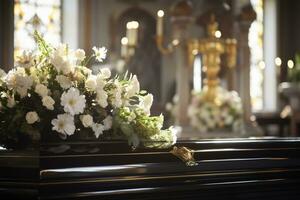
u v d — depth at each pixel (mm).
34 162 2117
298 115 10047
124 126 2488
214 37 7328
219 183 2527
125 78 2713
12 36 8555
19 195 2098
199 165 2488
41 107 2424
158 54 11719
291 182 2795
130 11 11711
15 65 2557
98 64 9711
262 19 13234
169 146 2529
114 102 2572
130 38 8203
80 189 2150
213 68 7645
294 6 13070
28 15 11148
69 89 2396
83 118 2438
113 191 2219
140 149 2420
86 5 11438
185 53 7355
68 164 2162
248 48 7586
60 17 11539
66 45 2553
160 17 7430
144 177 2314
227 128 7461
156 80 11703
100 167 2219
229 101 7559
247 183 2623
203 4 7508
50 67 2523
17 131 2447
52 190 2096
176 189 2381
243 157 2691
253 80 13227
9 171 2164
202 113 7359
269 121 11438
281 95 12883
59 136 2426
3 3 8477
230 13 7664
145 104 2660
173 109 8305
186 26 7289
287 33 13102
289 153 2855
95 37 11461
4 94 2518
